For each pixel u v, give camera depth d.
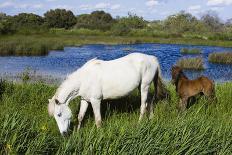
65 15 91.06
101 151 4.84
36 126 5.42
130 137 5.06
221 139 5.70
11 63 26.42
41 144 4.71
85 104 7.18
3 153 4.54
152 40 57.62
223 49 45.28
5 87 9.21
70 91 6.81
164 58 32.19
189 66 25.17
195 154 5.13
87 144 4.84
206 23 88.56
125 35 70.31
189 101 8.93
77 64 26.75
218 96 9.28
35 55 33.31
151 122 5.58
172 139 5.29
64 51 38.09
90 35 69.00
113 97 7.45
